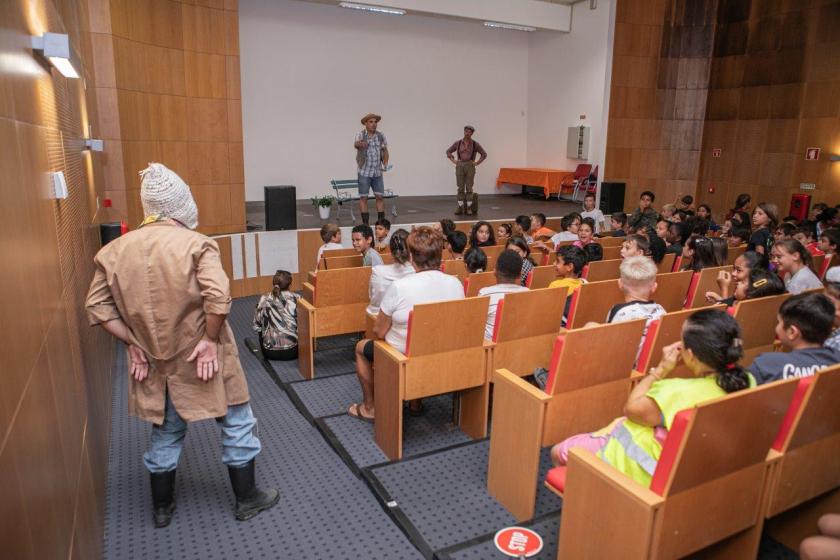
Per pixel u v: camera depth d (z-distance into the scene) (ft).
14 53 4.35
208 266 6.97
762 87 33.96
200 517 8.23
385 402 9.75
